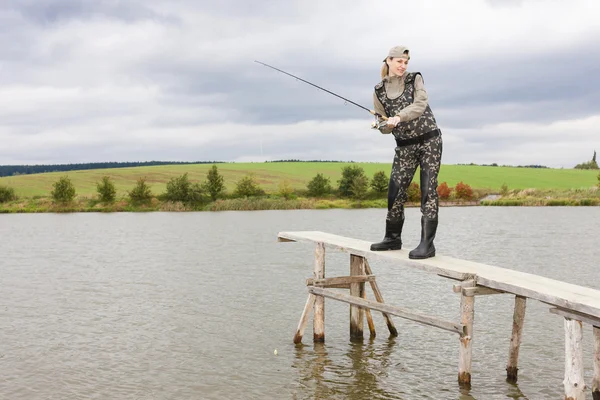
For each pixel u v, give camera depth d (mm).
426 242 9156
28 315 15328
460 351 9133
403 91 8883
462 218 56250
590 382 9719
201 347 12141
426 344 12062
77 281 20812
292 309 15633
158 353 11773
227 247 31875
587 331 12742
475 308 15297
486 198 91062
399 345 12000
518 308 9641
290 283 19672
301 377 10148
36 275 22438
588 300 6672
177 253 29375
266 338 12734
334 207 81438
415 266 8922
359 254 10055
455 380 9883
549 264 24375
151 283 20141
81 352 11914
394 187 9516
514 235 37969
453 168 130000
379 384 9742
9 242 36250
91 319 14805
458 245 32375
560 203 80125
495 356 11258
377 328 13422
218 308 15844
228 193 88500
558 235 37500
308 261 25594
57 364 11133
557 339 12391
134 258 27562
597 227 43781
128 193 85812
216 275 21766
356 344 12109
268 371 10508
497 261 25500
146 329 13719
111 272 23031
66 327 14008
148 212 74312
